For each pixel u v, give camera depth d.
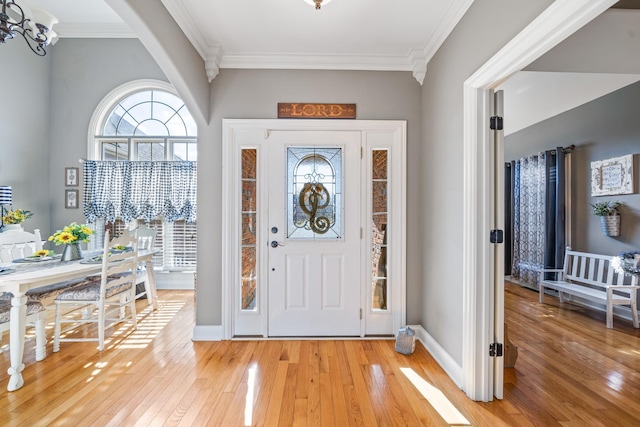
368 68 2.83
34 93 4.27
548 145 4.54
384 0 2.07
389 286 2.86
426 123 2.73
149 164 4.33
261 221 2.82
